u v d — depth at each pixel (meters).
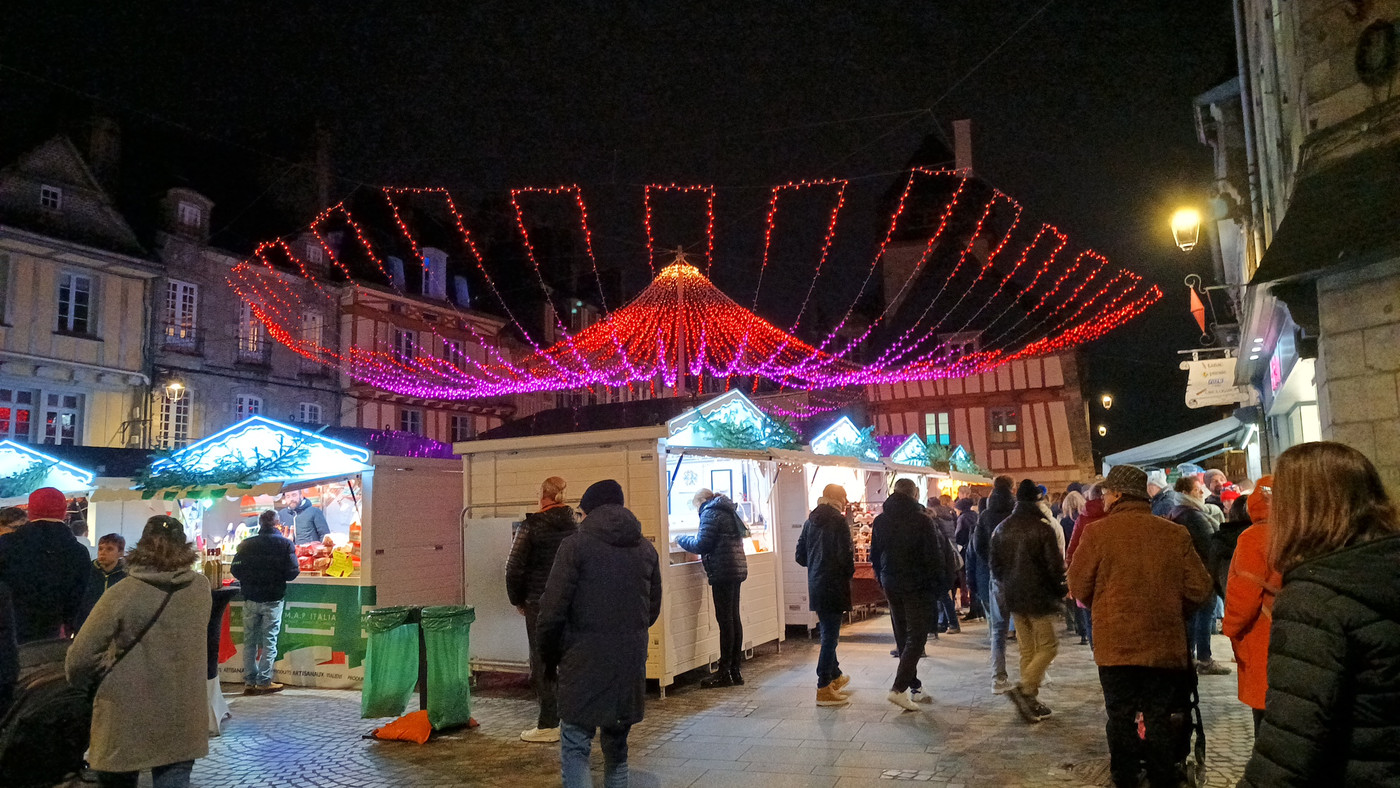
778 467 9.98
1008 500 9.35
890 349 31.95
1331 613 1.92
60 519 5.85
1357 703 1.89
